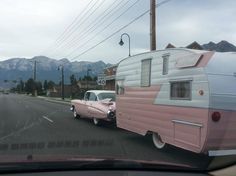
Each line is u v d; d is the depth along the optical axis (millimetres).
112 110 18219
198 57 10461
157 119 12375
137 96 13805
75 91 84375
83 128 18297
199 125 10305
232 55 10586
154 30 23859
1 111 31641
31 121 22031
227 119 10195
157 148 12547
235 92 10273
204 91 10172
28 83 151375
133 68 14172
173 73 11492
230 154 10297
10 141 13695
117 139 14539
